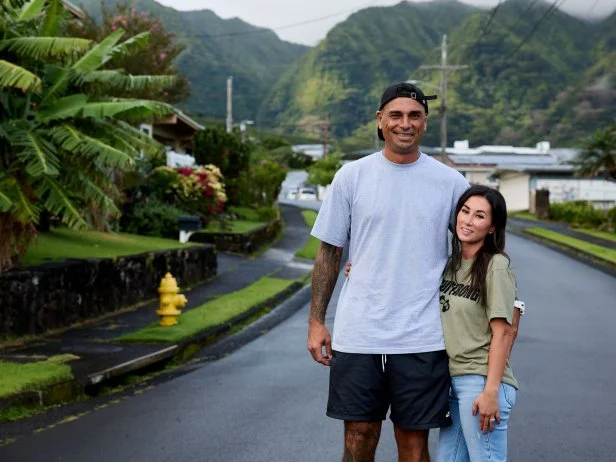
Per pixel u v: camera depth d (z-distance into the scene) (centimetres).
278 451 626
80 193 1150
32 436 666
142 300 1466
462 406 415
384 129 429
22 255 1177
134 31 3219
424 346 419
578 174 4662
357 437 435
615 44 19875
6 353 966
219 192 2650
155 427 698
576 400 797
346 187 436
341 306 437
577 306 1561
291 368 975
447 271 430
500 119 15675
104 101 1177
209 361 1033
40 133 1112
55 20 1152
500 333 408
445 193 432
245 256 2461
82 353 973
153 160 2425
